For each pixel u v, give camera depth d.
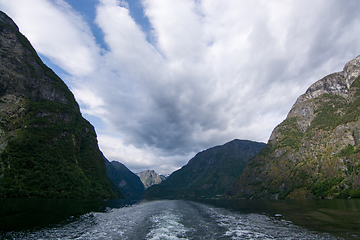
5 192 77.31
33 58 169.75
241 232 28.55
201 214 51.62
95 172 145.50
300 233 27.02
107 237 25.27
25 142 108.69
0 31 154.62
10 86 139.00
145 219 41.50
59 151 123.88
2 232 25.23
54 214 41.78
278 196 158.62
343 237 24.19
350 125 145.25
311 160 160.88
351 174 114.25
